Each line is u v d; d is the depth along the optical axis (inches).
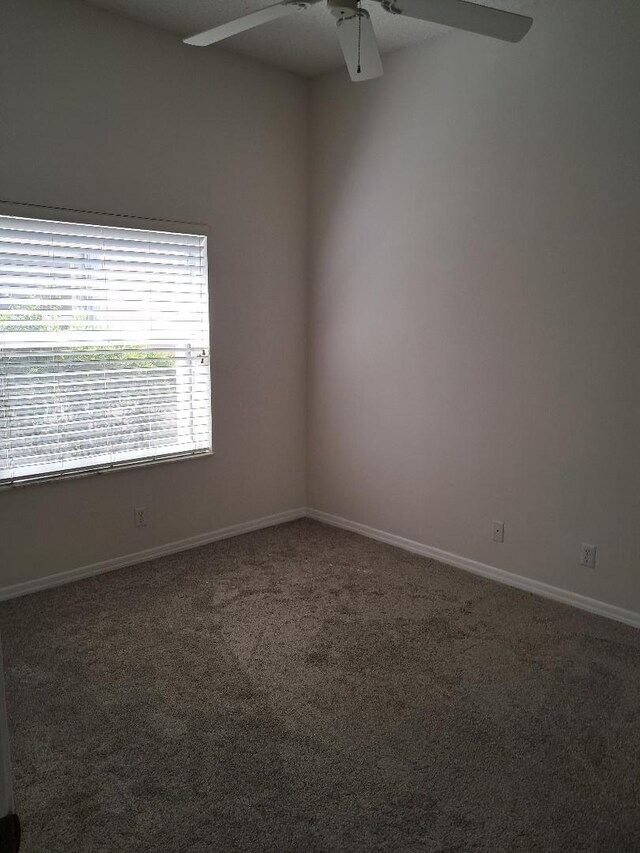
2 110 113.0
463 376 136.7
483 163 128.0
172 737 83.8
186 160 139.5
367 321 154.9
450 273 136.4
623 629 114.1
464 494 139.6
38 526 127.0
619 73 107.9
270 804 72.6
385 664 101.7
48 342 124.7
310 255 166.6
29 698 91.8
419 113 137.6
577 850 66.8
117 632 111.2
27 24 114.3
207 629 112.7
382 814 71.3
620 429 114.2
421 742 83.1
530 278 123.5
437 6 76.7
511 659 103.5
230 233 149.8
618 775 77.5
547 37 116.0
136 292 136.5
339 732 85.0
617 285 111.8
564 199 117.0
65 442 129.6
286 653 104.9
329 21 127.6
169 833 68.6
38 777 76.4
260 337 160.1
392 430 152.8
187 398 148.5
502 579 134.5
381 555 149.2
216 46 140.5
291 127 158.9
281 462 169.9
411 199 141.6
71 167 122.5
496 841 67.8
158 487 145.0
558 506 124.3
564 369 120.5
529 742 83.4
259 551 150.9
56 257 124.0
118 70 126.7
